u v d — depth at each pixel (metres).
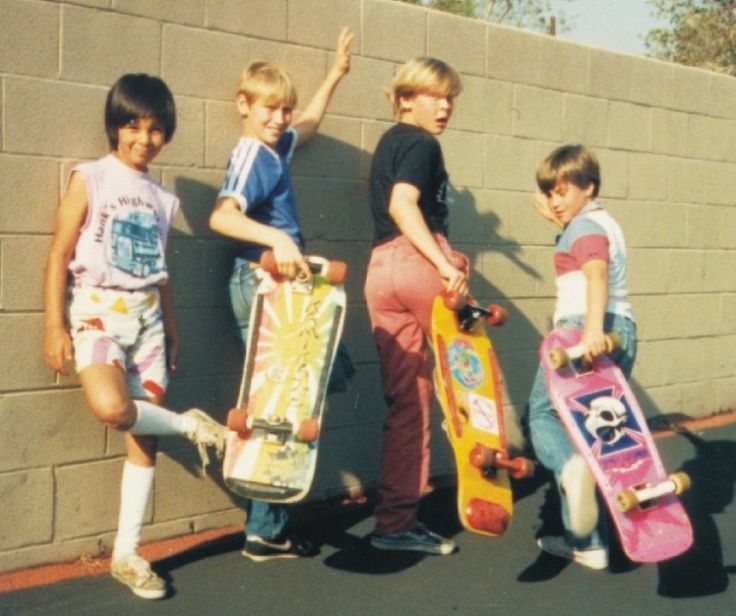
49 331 3.81
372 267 4.58
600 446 4.19
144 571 3.95
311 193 5.03
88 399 3.75
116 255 3.88
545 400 4.45
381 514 4.58
